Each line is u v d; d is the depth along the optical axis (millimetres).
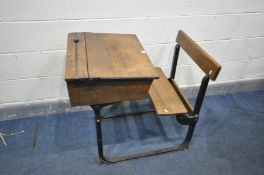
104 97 1176
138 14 1718
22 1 1474
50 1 1516
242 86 2434
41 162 1570
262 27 2094
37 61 1727
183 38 1619
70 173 1511
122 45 1401
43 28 1604
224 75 2318
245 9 1943
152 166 1586
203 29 1944
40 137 1758
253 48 2209
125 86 1155
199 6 1814
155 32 1835
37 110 1936
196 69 2146
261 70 2398
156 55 1957
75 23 1642
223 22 1957
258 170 1620
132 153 1681
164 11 1758
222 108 2205
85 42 1383
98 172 1525
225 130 1944
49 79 1830
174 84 1756
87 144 1726
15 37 1589
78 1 1559
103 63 1189
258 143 1842
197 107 1469
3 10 1474
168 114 1401
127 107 2104
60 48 1712
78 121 1931
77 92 1111
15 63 1690
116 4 1636
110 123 1922
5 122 1875
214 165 1629
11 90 1802
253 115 2141
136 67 1188
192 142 1802
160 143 1778
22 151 1638
